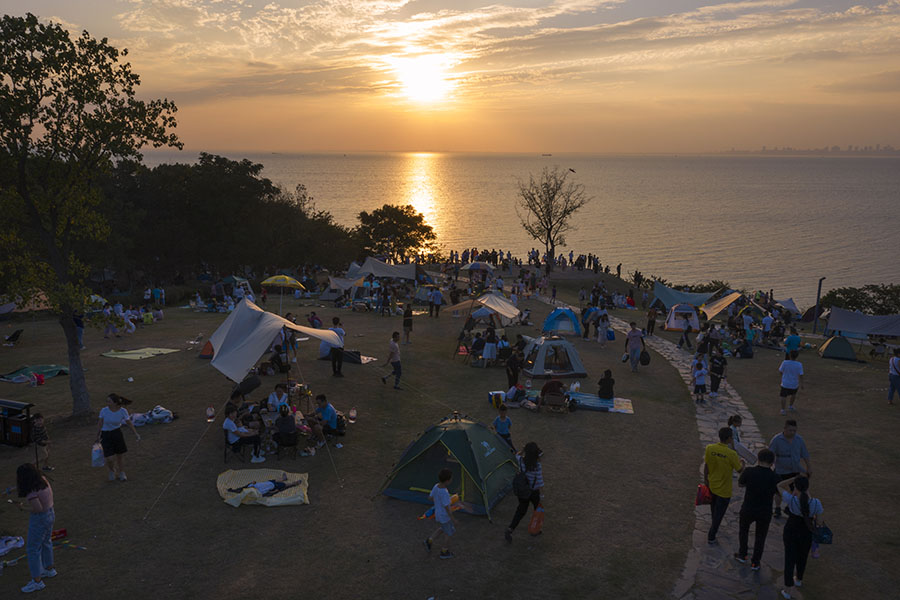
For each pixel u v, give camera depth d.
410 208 79.44
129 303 41.12
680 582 9.44
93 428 15.69
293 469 13.62
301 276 50.03
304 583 9.27
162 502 11.84
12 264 15.95
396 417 17.38
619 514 11.80
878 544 10.56
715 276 105.44
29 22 14.40
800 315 51.09
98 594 8.87
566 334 31.77
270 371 20.50
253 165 58.97
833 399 19.89
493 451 12.66
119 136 15.95
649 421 17.64
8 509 11.30
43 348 24.92
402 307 38.69
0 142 14.72
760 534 9.59
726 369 24.67
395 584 9.30
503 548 10.45
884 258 124.31
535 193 82.06
